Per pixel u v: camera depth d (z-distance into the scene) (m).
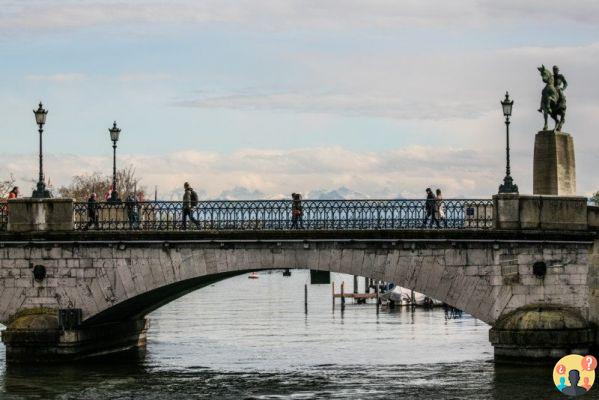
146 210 65.81
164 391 59.62
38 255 65.31
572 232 64.12
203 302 144.12
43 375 63.06
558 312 63.78
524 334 63.19
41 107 66.69
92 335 69.38
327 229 63.94
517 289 64.12
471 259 64.12
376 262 64.06
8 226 65.31
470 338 87.50
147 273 64.81
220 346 81.69
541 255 64.25
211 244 64.31
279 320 108.81
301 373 66.19
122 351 76.12
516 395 56.34
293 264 64.19
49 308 65.44
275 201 64.69
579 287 64.44
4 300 65.56
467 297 64.06
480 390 58.06
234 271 66.00
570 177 68.62
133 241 64.62
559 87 69.06
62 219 65.25
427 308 127.88
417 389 59.16
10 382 60.88
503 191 65.50
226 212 64.94
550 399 55.44
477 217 64.81
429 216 64.62
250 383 62.28
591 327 64.31
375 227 64.38
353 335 91.12
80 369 65.12
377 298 119.75
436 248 63.97
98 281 65.00
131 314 75.81
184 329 97.44
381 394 57.97
